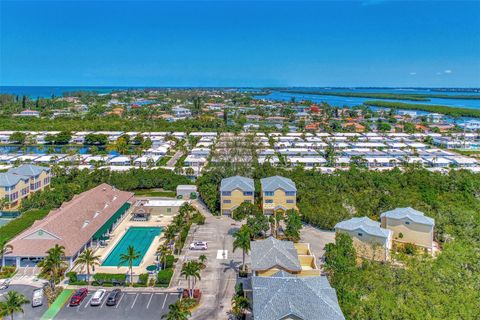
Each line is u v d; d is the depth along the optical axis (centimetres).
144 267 7750
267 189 10519
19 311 5831
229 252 8469
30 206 10944
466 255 7550
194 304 6394
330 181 12331
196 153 18000
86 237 8125
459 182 12344
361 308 5703
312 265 6856
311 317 4706
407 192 11612
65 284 7012
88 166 15175
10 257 7438
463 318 5628
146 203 11262
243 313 5978
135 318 6050
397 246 8438
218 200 11062
